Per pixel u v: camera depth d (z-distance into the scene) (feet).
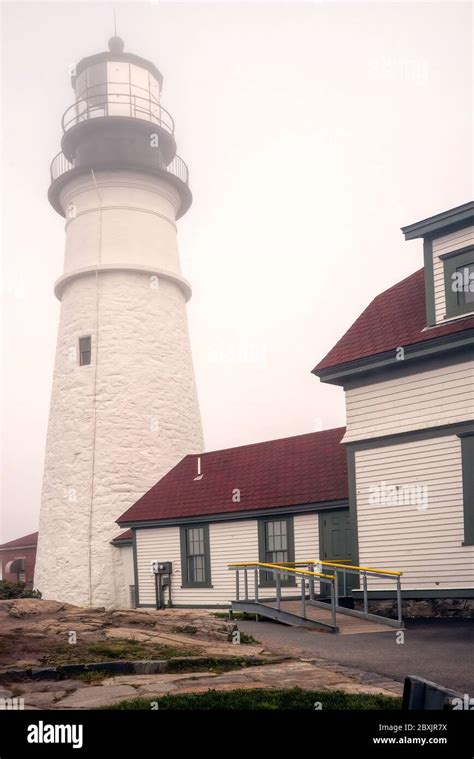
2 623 50.85
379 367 59.26
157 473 97.19
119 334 98.63
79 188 102.58
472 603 52.90
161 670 36.29
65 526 95.04
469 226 56.65
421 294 62.59
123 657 38.88
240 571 75.20
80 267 100.68
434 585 55.06
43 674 35.22
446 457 55.26
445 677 33.22
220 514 76.74
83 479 95.14
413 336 58.08
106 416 96.48
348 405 62.39
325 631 50.19
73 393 98.32
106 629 48.34
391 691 30.53
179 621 52.31
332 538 67.92
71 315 101.19
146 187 102.53
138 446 96.58
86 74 104.68
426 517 56.08
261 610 57.11
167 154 108.37
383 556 58.49
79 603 92.22
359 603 59.21
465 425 54.29
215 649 41.57
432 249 59.06
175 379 101.86
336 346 64.08
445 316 57.16
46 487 99.09
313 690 30.42
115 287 99.86
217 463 87.97
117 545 91.91
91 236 101.24
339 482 69.56
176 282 104.88
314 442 80.23
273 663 38.04
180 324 104.99
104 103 102.22
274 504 72.08
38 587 97.25
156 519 83.30
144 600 84.94
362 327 64.18
